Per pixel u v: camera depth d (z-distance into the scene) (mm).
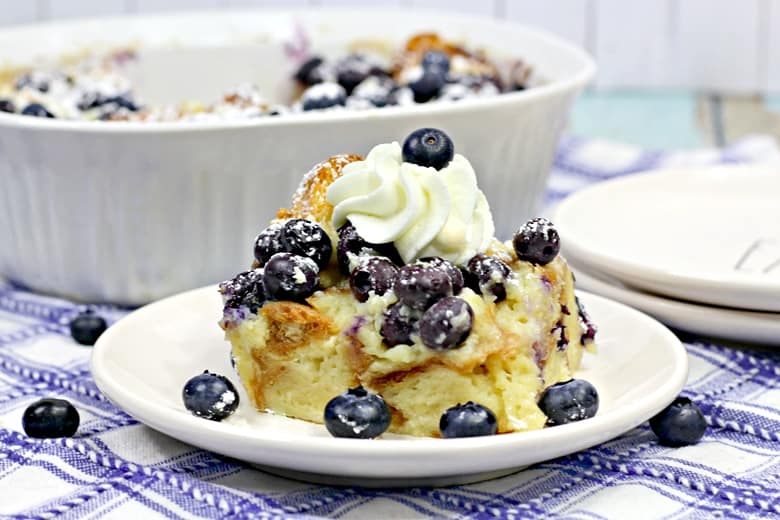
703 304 726
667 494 624
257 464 638
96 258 788
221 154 762
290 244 661
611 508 615
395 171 669
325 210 677
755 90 1364
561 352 677
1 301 807
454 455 601
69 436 665
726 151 992
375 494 625
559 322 674
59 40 985
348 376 657
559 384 646
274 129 759
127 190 770
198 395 654
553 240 663
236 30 1017
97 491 621
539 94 812
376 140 776
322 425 661
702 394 689
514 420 643
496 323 647
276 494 627
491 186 824
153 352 695
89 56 989
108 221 779
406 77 951
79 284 800
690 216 814
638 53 1368
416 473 606
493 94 934
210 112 893
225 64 1008
